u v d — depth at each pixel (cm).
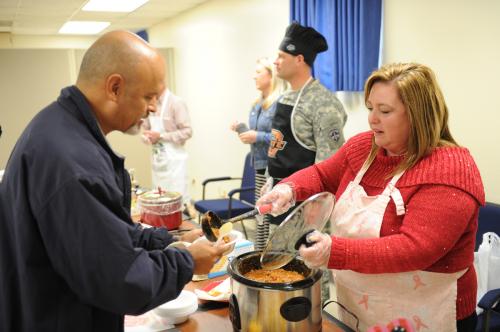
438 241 113
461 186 114
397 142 124
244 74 457
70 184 87
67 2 467
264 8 409
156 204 215
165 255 100
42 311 95
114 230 89
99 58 98
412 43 271
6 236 99
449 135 126
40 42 805
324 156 216
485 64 233
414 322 126
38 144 92
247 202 392
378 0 284
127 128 106
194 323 130
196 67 569
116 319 107
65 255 89
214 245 111
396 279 126
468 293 130
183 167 381
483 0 229
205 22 528
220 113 520
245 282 113
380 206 125
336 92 328
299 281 112
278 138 229
